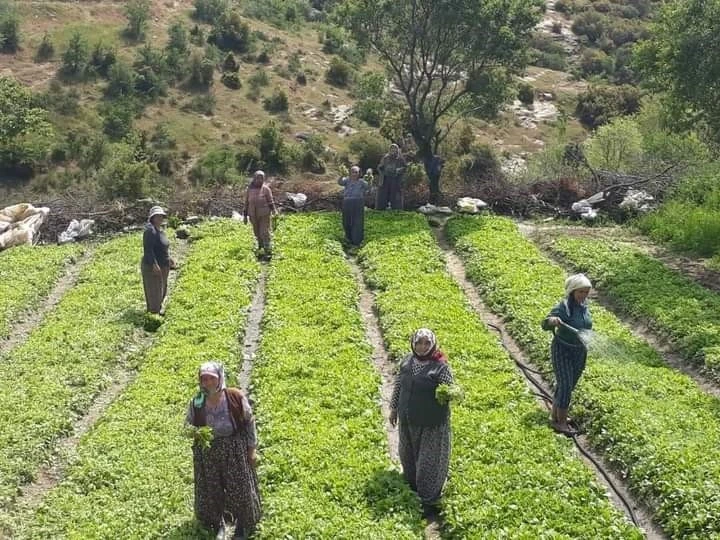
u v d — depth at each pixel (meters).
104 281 23.81
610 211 30.17
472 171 52.94
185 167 61.97
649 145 42.31
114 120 64.88
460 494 12.80
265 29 86.94
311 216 29.09
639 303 21.11
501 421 14.86
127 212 30.09
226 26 81.81
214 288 22.41
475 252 25.38
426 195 31.42
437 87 41.72
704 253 25.73
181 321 20.39
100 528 12.14
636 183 31.08
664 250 26.28
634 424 14.63
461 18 33.06
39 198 33.38
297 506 12.34
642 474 13.45
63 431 15.81
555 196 31.48
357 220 25.97
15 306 22.25
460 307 20.92
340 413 15.42
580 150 42.69
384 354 18.84
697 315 20.03
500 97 35.44
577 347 14.75
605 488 13.17
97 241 28.72
